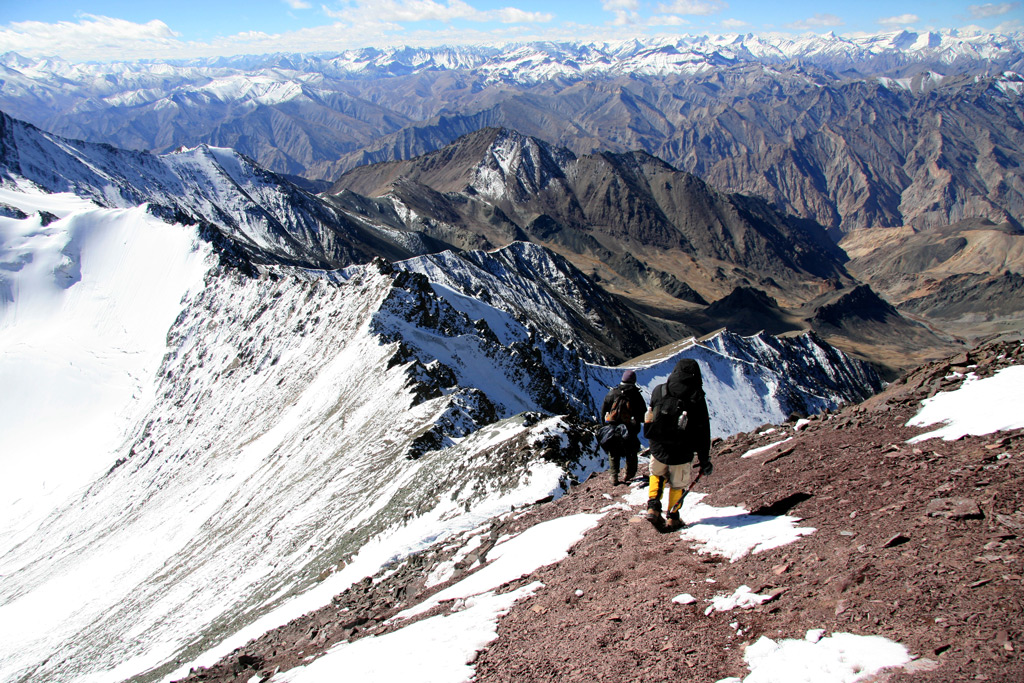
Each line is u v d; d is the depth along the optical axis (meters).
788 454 11.45
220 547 47.09
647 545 9.09
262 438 74.44
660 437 9.18
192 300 147.62
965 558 6.04
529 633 7.79
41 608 58.28
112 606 49.22
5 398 135.25
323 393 72.62
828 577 6.66
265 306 121.94
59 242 178.75
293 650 12.56
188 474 80.56
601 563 9.08
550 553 10.45
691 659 6.10
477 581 10.75
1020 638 4.87
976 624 5.21
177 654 28.14
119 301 165.38
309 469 52.88
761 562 7.54
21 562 83.38
